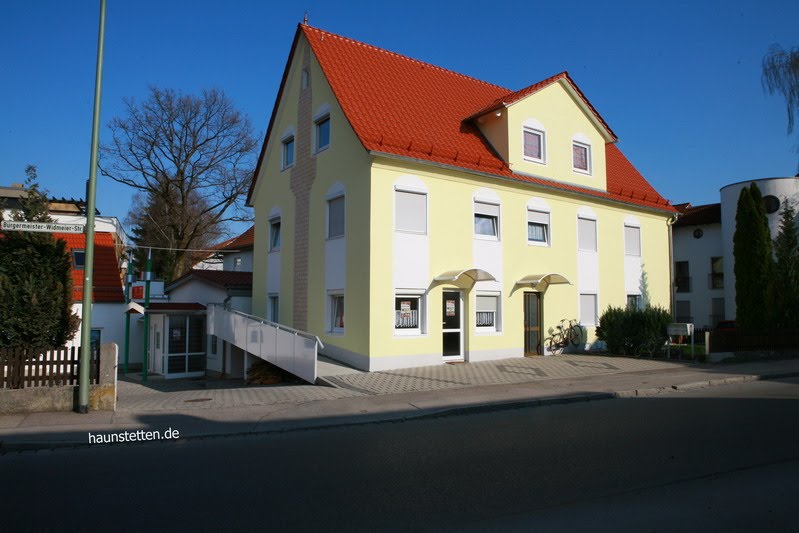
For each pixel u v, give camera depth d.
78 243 25.08
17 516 5.15
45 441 8.06
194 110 36.91
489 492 5.60
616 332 18.98
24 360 10.03
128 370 23.12
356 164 16.02
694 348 19.78
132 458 7.36
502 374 14.61
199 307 21.41
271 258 20.52
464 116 19.72
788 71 17.41
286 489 5.82
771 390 12.77
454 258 16.78
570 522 4.77
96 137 10.12
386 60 19.88
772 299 19.81
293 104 19.78
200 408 10.59
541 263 19.16
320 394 12.11
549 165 19.81
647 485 5.77
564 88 20.67
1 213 11.62
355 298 15.66
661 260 23.86
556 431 8.55
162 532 4.70
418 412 10.13
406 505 5.25
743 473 6.16
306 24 19.38
